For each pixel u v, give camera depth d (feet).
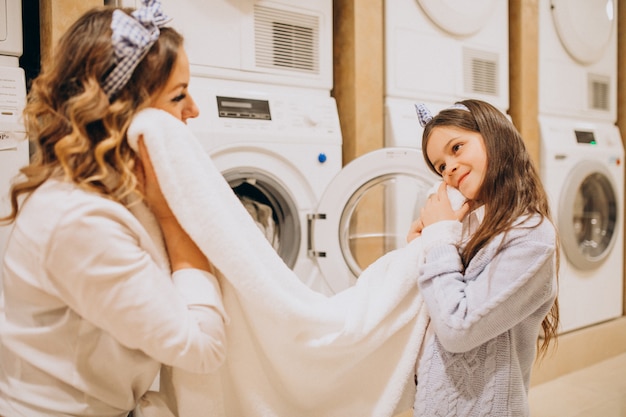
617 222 7.50
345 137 5.60
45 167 2.08
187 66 2.28
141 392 2.43
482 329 2.29
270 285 2.30
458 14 5.87
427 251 2.53
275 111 4.79
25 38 5.03
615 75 7.77
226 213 2.24
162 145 2.10
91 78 1.95
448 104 6.03
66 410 2.16
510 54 6.82
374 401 2.76
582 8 7.13
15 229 2.07
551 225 2.51
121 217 1.97
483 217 2.65
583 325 7.18
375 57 5.53
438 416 2.51
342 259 4.86
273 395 2.59
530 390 6.33
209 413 2.39
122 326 1.91
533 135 6.81
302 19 5.07
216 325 2.14
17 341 2.16
